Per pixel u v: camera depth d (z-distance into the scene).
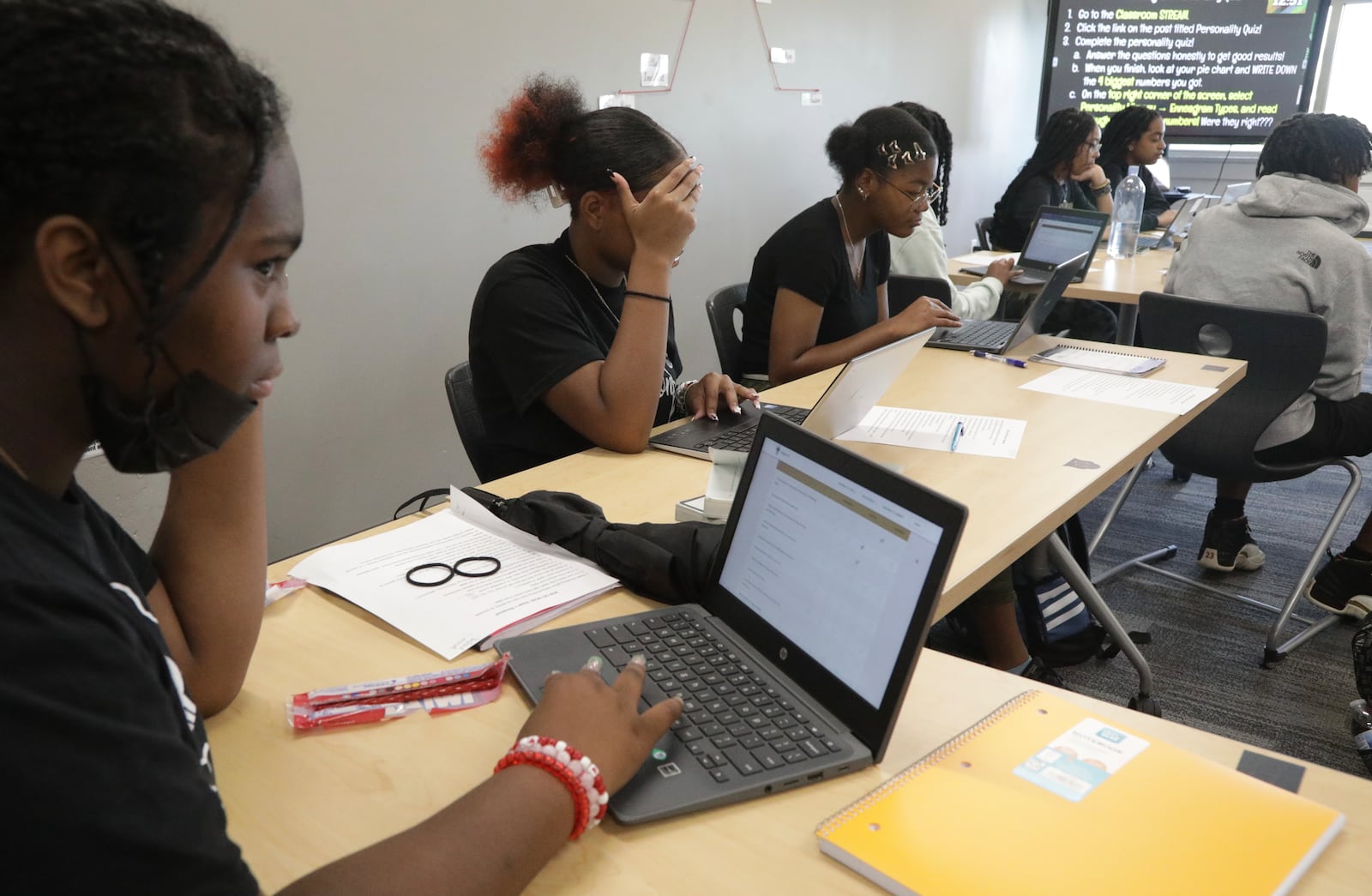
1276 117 5.77
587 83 3.05
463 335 2.84
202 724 0.61
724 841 0.71
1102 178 4.30
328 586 1.10
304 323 2.42
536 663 0.93
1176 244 3.98
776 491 0.98
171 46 0.46
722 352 2.50
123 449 0.54
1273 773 0.77
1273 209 2.46
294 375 2.42
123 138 0.44
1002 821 0.71
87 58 0.43
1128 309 3.48
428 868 0.59
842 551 0.87
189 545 0.84
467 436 1.82
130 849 0.44
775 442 1.00
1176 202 5.01
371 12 2.41
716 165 3.71
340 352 2.52
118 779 0.43
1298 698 2.18
